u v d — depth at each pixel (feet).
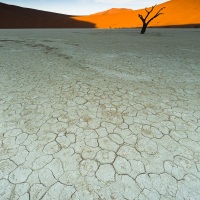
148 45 36.94
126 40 46.24
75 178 6.04
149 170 6.34
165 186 5.77
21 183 5.89
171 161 6.71
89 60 23.11
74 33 74.59
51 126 8.77
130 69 18.80
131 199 5.38
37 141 7.75
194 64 20.68
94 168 6.43
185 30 80.84
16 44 39.91
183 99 11.66
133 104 10.95
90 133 8.28
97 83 14.62
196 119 9.34
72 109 10.36
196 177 6.07
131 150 7.26
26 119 9.34
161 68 19.12
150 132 8.34
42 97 11.94
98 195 5.49
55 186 5.78
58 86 13.94
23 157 6.90
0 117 9.52
